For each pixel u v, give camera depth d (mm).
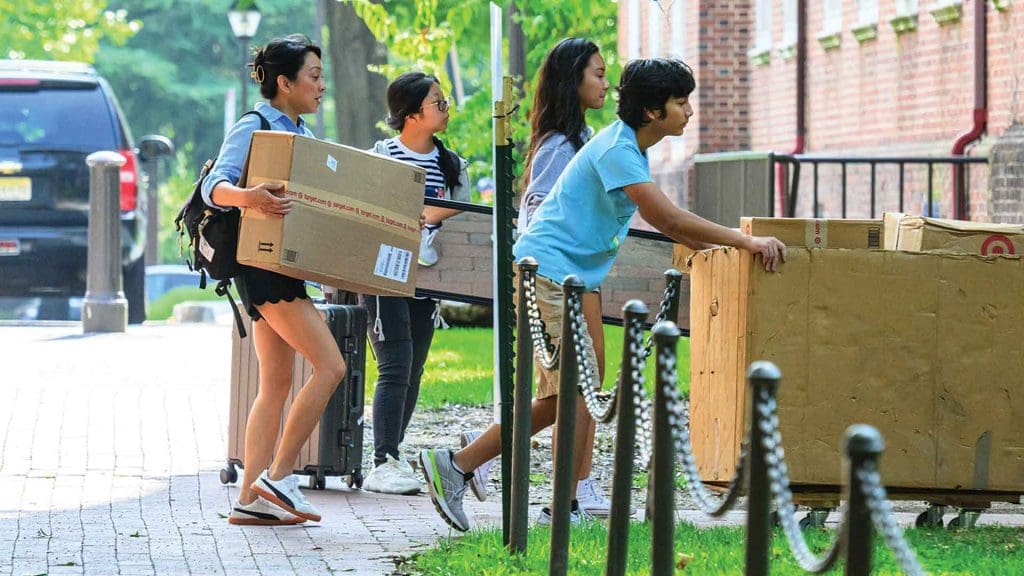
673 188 72688
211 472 24344
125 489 22797
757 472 10289
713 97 67438
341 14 69000
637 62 18797
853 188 54438
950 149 46000
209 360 37438
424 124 23594
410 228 19656
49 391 31609
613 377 39250
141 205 52562
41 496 22188
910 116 50000
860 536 9031
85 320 44062
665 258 24422
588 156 18906
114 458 25281
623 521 13961
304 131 20172
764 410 10195
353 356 22750
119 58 149750
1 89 51406
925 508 22141
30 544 18875
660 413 12289
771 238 18609
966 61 45438
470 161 51094
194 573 17375
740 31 67438
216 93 153625
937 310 18953
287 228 18906
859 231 19359
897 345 18891
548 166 20359
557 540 15703
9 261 51156
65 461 24969
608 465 25922
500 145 17969
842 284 18766
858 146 54531
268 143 18953
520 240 19266
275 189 18844
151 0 152750
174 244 164125
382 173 19453
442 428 30062
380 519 20703
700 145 67500
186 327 46719
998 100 42656
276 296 19422
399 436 23203
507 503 18141
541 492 23312
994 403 19062
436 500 19172
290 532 19750
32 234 51219
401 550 18625
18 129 51375
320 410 19875
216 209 19250
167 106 152625
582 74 20484
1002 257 19016
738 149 67562
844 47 55875
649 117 18734
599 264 19125
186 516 20797
